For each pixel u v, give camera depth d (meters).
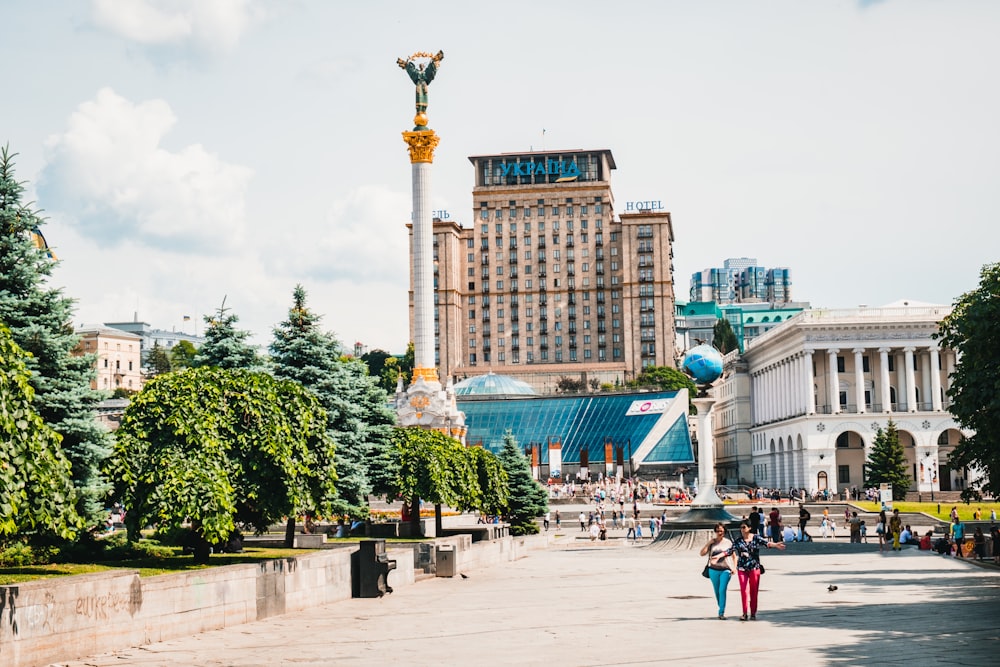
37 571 34.88
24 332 40.34
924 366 162.50
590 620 31.59
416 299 146.38
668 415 194.38
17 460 25.92
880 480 136.50
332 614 35.22
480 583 48.22
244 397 38.53
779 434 178.25
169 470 35.25
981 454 51.53
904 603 34.75
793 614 31.94
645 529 111.69
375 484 73.00
